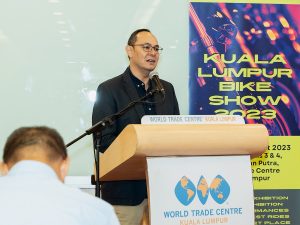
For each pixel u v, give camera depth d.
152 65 3.23
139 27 4.15
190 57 4.17
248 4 4.22
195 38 4.18
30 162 1.39
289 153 4.21
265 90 4.22
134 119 3.08
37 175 1.38
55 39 4.09
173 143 2.00
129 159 2.04
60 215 1.31
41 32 4.08
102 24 4.12
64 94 4.09
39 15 4.08
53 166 1.42
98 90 3.19
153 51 3.24
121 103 3.12
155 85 2.72
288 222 4.19
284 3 4.25
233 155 2.18
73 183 4.02
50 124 4.08
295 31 4.24
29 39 4.07
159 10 4.17
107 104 3.11
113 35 4.13
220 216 2.11
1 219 1.28
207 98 4.18
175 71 4.18
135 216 2.74
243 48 4.21
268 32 4.23
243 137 2.12
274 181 4.20
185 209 2.06
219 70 4.19
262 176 4.19
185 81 4.18
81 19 4.11
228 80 4.20
